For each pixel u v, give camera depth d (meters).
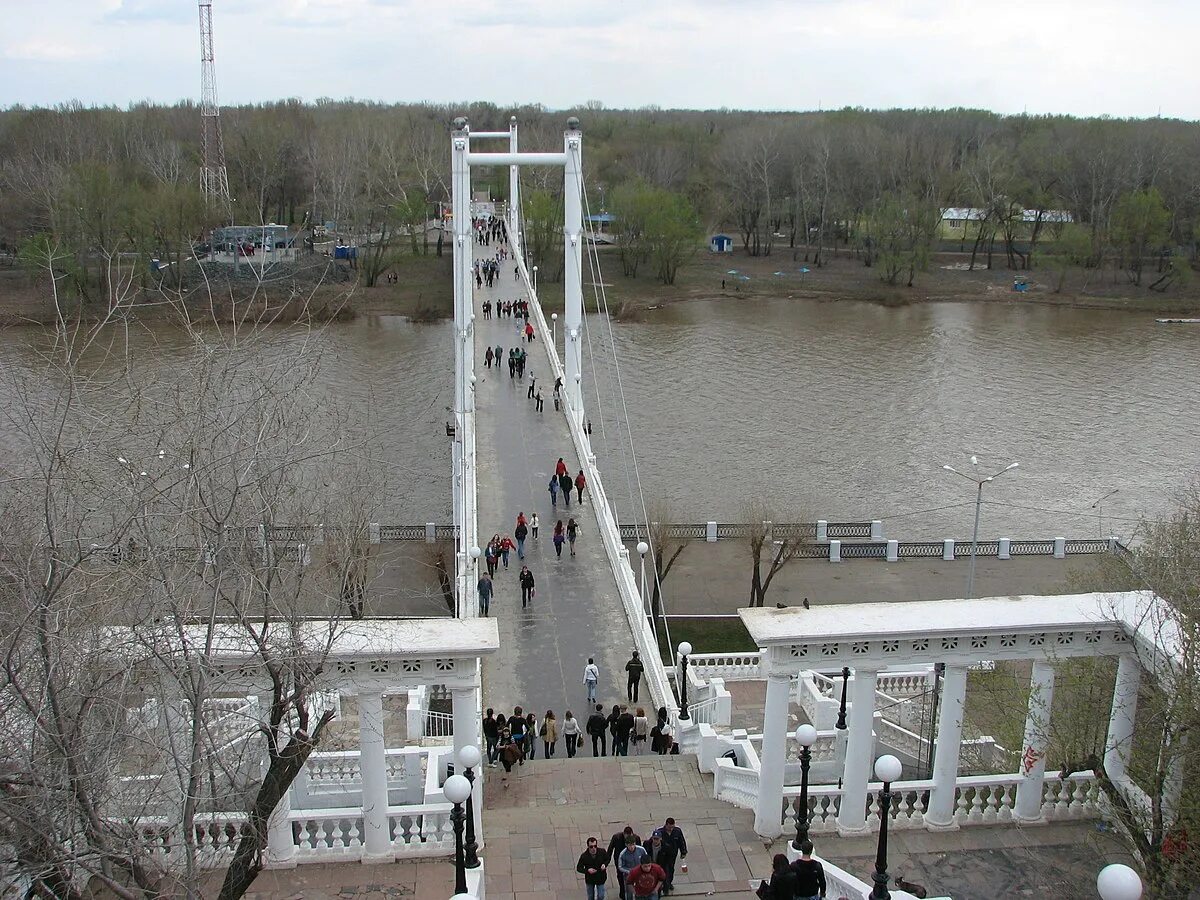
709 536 45.59
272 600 14.28
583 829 17.73
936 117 151.12
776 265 112.62
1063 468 55.19
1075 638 16.66
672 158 130.00
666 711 25.38
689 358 76.81
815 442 58.78
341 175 101.44
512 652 28.98
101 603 13.37
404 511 47.16
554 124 177.00
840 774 21.14
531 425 48.59
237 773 13.98
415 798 19.11
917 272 107.06
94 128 114.06
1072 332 86.00
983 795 19.11
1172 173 106.62
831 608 16.84
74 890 12.38
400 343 77.19
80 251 71.56
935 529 47.88
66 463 14.56
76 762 11.89
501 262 99.56
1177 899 14.46
